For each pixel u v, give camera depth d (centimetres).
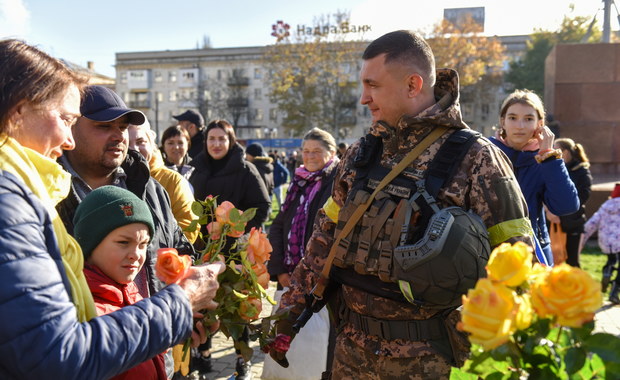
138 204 168
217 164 443
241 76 6550
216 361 422
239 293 169
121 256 164
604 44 1051
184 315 138
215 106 6381
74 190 214
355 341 191
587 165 545
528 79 4047
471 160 175
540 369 117
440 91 198
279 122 6481
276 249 371
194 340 169
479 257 160
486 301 108
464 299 113
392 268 170
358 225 186
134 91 7081
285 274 365
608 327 475
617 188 555
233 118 6412
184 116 627
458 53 3625
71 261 138
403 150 186
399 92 185
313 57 4231
